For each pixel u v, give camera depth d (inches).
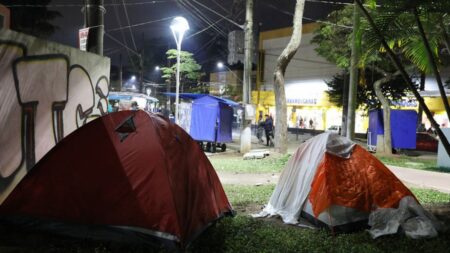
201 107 856.3
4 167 273.6
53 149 248.4
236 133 1558.8
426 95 1246.3
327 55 919.7
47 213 242.1
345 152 308.0
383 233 274.7
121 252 226.7
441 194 443.2
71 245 233.0
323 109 1722.4
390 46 326.6
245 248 238.2
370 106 1332.4
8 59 275.0
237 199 388.5
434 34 322.7
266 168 605.6
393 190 297.4
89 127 250.1
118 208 236.5
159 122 261.6
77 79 351.9
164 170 239.1
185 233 232.5
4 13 589.9
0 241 233.8
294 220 306.2
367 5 317.1
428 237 273.0
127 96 1255.5
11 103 278.8
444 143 281.4
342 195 292.0
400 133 918.4
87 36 384.8
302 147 336.8
